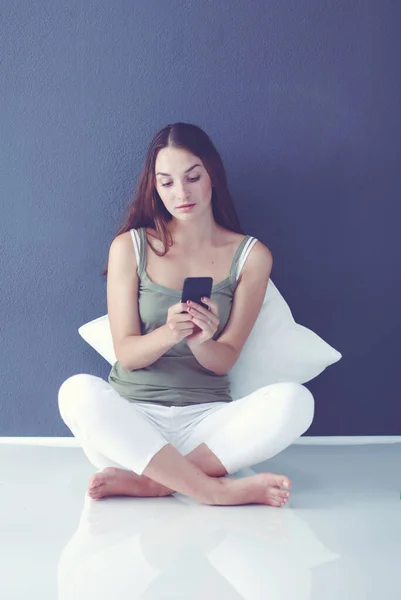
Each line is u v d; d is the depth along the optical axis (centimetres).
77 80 251
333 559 158
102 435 191
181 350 219
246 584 145
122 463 192
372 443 264
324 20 255
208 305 199
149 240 227
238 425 199
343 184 260
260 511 190
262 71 255
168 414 212
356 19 256
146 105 253
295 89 256
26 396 257
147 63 252
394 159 261
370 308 264
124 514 187
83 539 169
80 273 256
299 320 262
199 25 252
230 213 236
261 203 259
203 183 220
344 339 263
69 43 250
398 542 168
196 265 226
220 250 228
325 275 262
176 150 216
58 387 257
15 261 254
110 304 225
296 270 261
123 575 149
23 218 253
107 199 254
